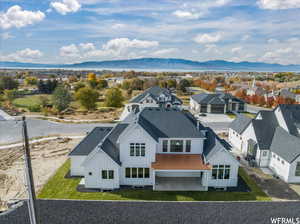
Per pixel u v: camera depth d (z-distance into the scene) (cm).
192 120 2852
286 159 2519
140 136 2309
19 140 3925
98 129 2844
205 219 1419
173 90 12381
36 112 6675
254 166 2945
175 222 1395
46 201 1583
